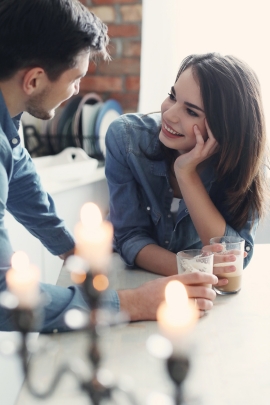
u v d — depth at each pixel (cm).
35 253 199
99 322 57
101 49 102
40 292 83
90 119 252
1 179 82
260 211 132
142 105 256
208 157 128
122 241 134
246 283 110
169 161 137
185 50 242
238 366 73
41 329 83
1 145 85
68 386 66
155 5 242
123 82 267
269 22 223
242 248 105
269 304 97
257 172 126
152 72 251
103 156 257
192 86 116
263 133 123
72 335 84
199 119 120
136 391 65
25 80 94
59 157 238
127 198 138
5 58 91
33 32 88
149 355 76
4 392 150
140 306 90
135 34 257
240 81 116
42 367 72
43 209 126
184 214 137
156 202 139
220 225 127
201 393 65
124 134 140
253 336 83
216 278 97
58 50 92
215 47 235
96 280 57
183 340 45
